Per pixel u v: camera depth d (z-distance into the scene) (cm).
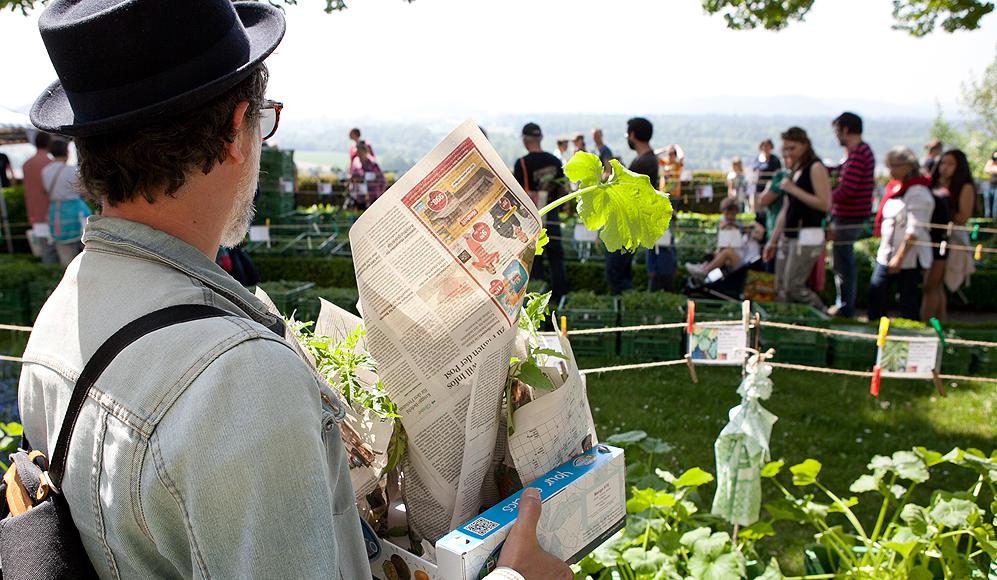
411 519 133
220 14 91
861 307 902
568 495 124
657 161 673
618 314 640
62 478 90
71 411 87
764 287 696
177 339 83
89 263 94
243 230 103
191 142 90
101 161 90
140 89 87
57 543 88
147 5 84
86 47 85
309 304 692
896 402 533
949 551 241
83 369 87
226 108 92
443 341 117
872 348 595
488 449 127
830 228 714
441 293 116
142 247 92
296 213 1144
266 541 78
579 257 915
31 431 101
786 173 693
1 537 89
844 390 554
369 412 126
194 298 90
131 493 81
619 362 628
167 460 78
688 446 454
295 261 925
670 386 564
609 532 135
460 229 114
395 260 114
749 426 247
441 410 122
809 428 486
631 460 283
